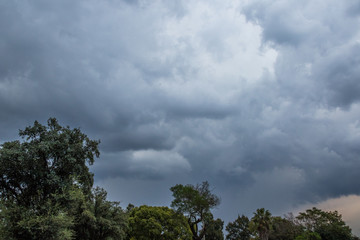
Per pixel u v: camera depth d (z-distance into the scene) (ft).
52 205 92.84
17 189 103.55
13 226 83.15
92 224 99.71
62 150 106.63
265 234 190.49
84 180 118.73
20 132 106.73
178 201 179.52
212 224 284.20
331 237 230.68
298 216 257.96
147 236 169.89
